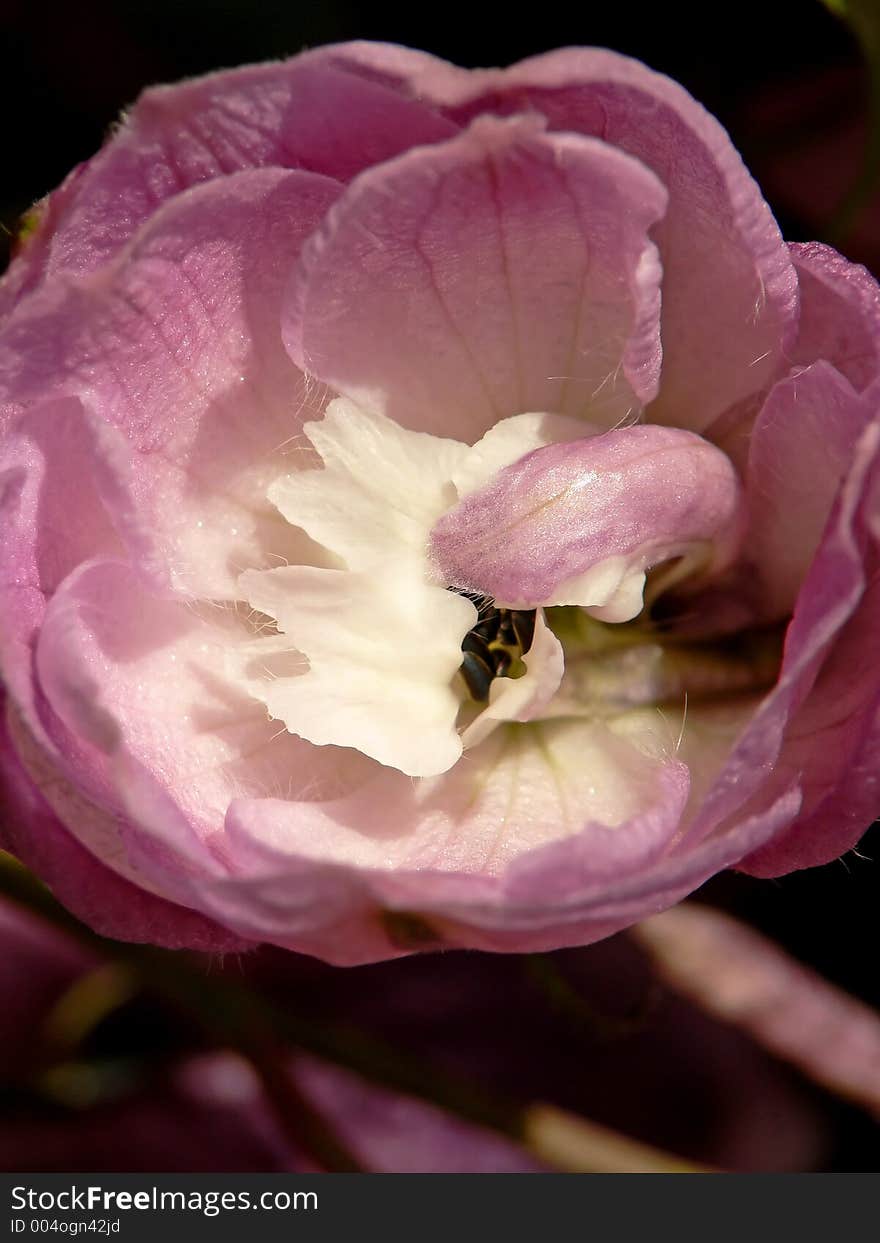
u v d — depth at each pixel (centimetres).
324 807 17
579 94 16
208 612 17
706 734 17
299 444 17
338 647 17
